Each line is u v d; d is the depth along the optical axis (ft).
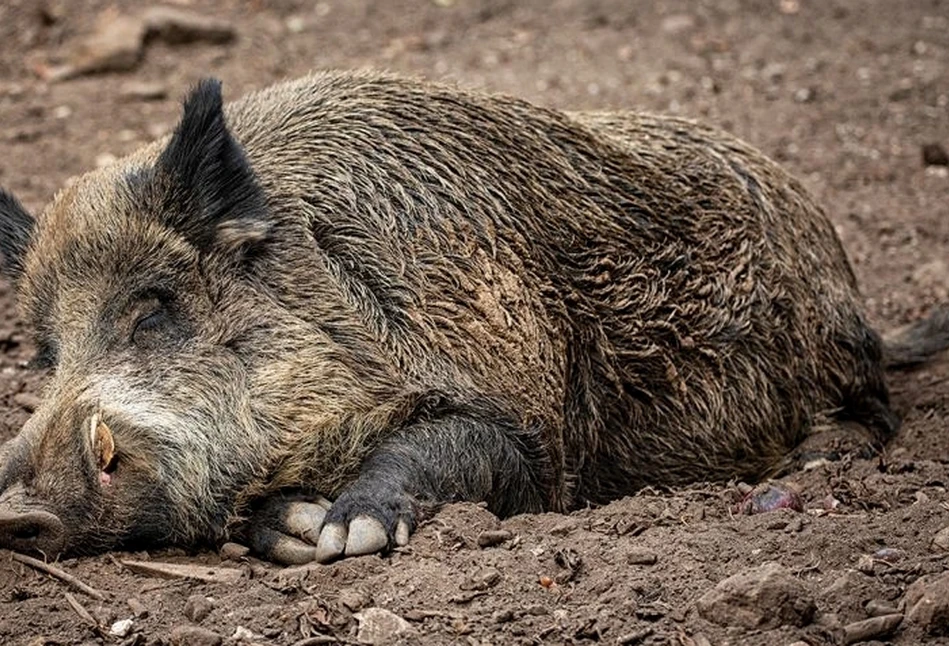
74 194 53.11
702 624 41.65
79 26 121.90
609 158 60.90
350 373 51.78
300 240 52.85
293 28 123.44
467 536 47.98
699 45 118.42
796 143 102.01
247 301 51.24
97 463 47.62
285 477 50.83
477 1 129.80
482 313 53.78
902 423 69.00
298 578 45.60
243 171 51.19
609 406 59.21
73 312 50.29
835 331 66.49
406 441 51.01
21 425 61.87
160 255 50.49
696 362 60.75
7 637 43.04
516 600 43.60
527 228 56.95
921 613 40.96
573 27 123.44
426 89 59.26
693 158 63.87
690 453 61.16
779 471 64.28
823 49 118.73
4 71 114.93
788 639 40.65
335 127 56.59
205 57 116.26
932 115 106.83
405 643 41.63
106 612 44.24
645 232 59.93
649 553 45.21
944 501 50.98
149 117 105.60
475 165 57.06
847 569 44.24
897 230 90.07
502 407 53.01
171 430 48.91
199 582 46.73
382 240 53.78
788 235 65.51
